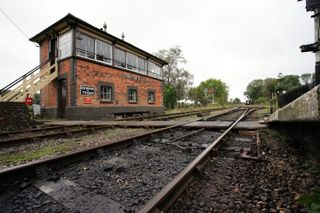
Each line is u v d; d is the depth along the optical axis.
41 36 15.41
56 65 13.86
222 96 87.94
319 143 3.27
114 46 16.56
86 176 2.96
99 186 2.59
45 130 8.12
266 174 2.87
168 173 3.03
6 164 3.73
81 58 13.35
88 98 13.75
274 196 2.20
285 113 2.97
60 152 4.53
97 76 14.55
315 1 4.48
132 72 18.31
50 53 15.20
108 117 15.15
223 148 4.41
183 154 4.13
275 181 2.61
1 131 8.48
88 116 13.60
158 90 23.12
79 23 13.38
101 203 2.16
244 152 3.98
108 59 16.03
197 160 2.98
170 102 35.22
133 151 4.44
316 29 4.61
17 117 9.30
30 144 5.53
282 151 4.05
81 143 5.46
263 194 2.26
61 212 2.00
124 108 17.05
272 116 4.71
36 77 12.39
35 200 2.26
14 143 5.41
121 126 8.82
